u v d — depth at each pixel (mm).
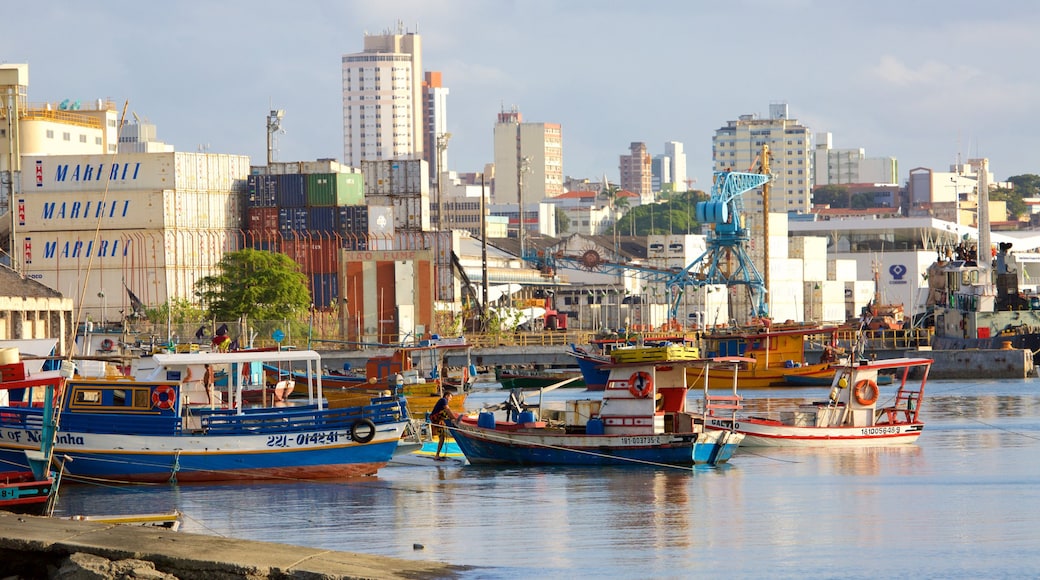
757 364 188875
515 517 77500
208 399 96375
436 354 152750
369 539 71250
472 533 72750
